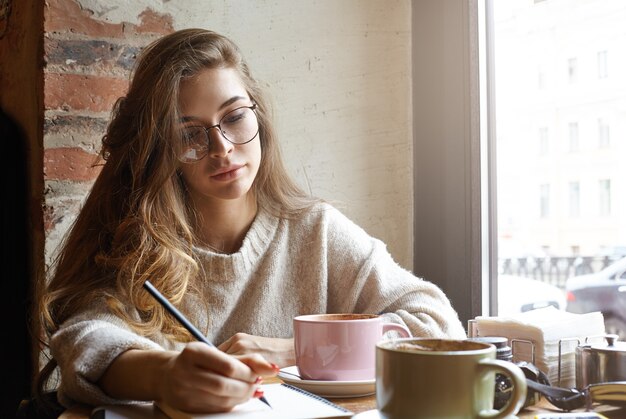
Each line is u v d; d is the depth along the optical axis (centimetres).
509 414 72
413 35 193
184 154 131
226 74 134
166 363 91
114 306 119
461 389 72
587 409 88
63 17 164
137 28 171
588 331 110
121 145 140
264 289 143
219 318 140
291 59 185
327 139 189
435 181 189
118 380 97
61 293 127
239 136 132
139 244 130
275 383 108
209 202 142
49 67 163
